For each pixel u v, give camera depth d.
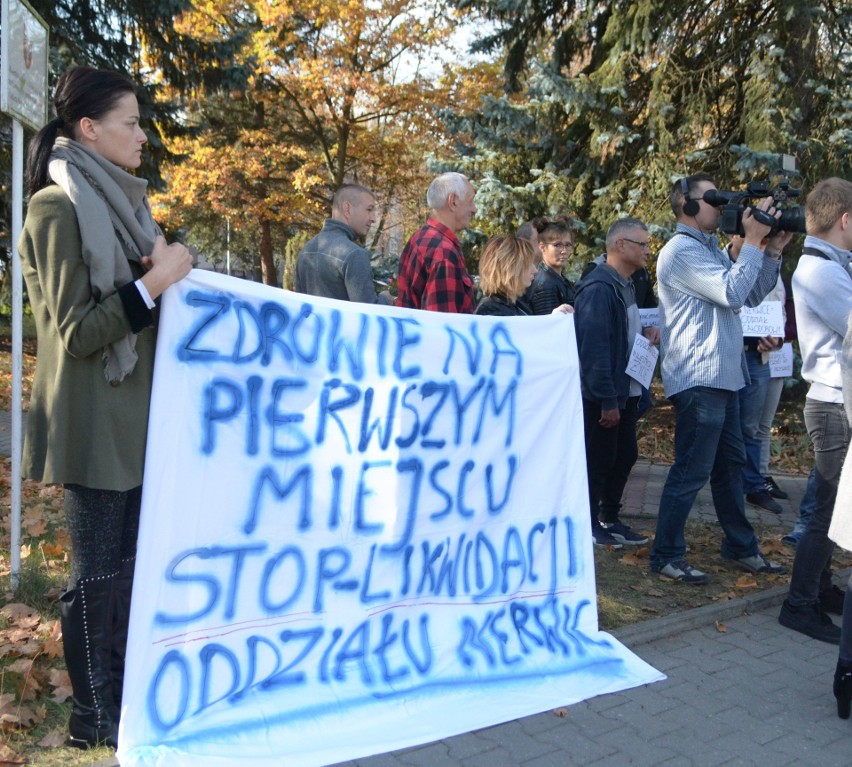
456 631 3.28
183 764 2.51
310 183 20.66
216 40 12.90
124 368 2.47
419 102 19.83
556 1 10.20
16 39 3.33
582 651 3.42
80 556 2.55
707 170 9.62
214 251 31.09
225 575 2.79
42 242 2.35
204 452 2.74
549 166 9.75
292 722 2.77
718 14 9.76
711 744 2.86
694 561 4.80
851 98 9.12
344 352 3.09
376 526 3.13
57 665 3.12
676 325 4.26
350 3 18.62
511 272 4.14
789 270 8.76
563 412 3.64
